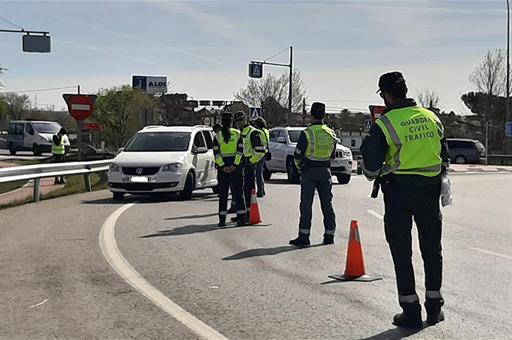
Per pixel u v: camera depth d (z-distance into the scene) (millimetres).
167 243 11438
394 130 6672
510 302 7711
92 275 9016
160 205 17359
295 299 7789
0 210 16219
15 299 7828
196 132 20312
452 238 12633
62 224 13617
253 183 14133
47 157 48844
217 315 7172
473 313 7254
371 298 7820
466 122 70625
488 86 61281
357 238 8922
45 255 10352
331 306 7492
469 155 53938
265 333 6570
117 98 55156
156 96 61844
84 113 24219
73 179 28328
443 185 6945
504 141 63125
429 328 6719
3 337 6484
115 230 12844
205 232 12695
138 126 54750
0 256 10289
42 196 20375
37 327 6793
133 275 9016
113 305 7566
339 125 73312
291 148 26156
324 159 11320
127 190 18250
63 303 7656
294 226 13586
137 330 6680
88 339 6426
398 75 6844
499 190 24969
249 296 7934
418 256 10406
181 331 6648
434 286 6836
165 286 8422
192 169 19062
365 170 6828
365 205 17953
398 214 6750
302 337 6445
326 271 9266
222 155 13461
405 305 6730
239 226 13523
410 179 6680
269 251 10758
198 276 8953
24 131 52719
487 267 9750
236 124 14305
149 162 18312
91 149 40562
